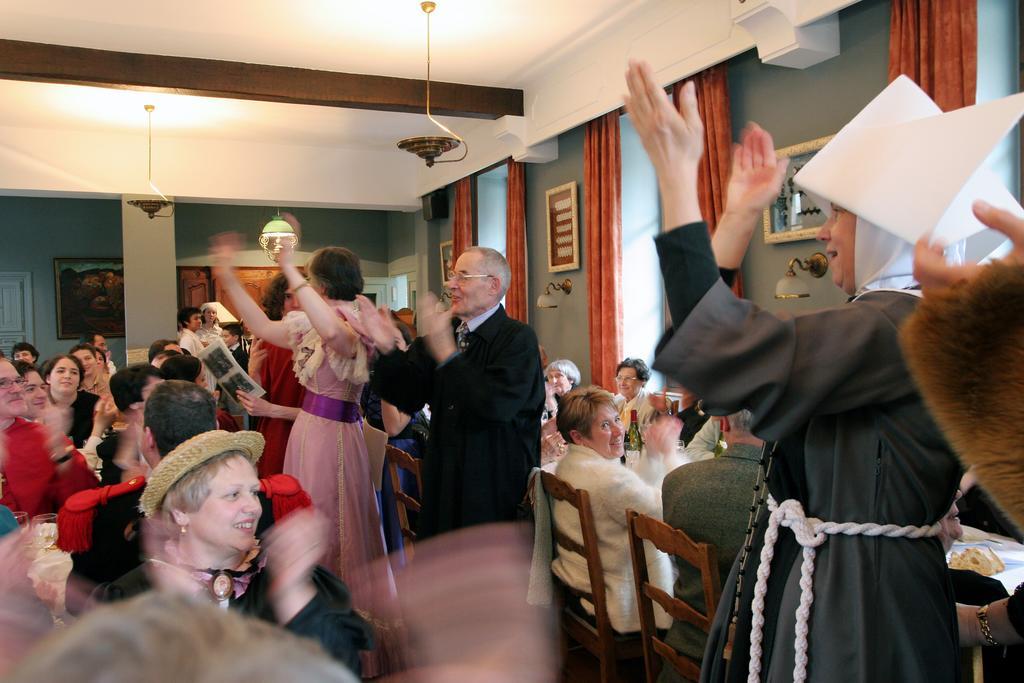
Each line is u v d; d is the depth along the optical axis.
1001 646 1.39
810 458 1.03
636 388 4.88
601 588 2.37
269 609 1.30
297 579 1.21
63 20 5.14
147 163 8.22
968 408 0.69
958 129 0.99
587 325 6.61
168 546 1.45
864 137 1.09
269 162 8.71
